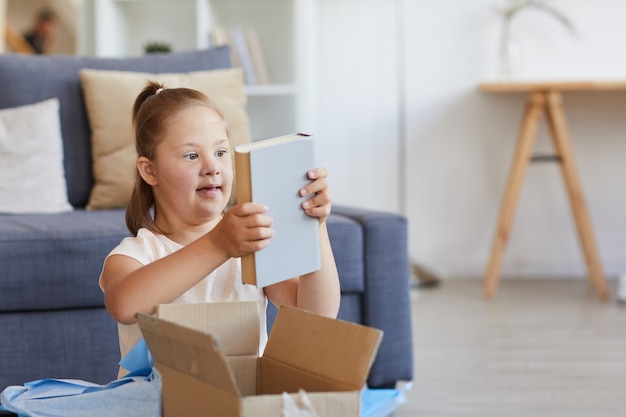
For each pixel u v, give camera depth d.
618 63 4.49
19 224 2.36
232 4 4.50
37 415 1.24
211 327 1.25
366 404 2.11
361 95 4.57
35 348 2.29
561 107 4.51
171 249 1.51
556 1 4.48
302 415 1.03
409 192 4.59
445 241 4.60
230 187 1.48
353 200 4.60
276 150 1.22
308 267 1.26
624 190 4.54
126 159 2.96
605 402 2.50
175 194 1.45
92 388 1.29
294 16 4.16
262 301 1.55
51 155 2.93
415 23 4.52
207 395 1.07
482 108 4.54
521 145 4.15
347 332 1.16
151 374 1.22
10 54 3.08
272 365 1.26
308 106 4.19
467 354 3.08
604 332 3.39
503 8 4.49
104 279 1.45
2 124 2.92
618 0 4.47
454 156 4.56
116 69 3.11
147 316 1.11
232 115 3.02
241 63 4.31
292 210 1.24
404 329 2.52
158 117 1.46
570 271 4.58
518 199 4.57
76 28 4.69
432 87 4.54
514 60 4.33
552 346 3.18
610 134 4.52
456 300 4.03
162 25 4.54
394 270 2.51
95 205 2.95
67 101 3.05
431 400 2.53
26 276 2.25
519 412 2.40
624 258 4.56
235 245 1.23
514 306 3.89
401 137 4.49
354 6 4.54
